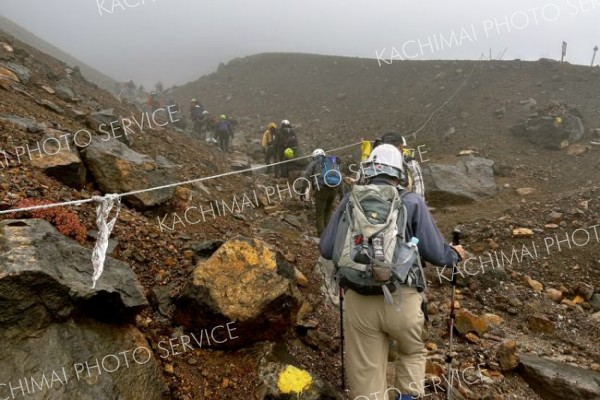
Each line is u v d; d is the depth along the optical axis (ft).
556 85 58.59
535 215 24.59
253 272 10.76
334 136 65.36
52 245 8.95
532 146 42.45
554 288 18.60
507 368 12.59
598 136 41.93
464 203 30.83
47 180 13.73
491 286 17.85
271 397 9.57
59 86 29.45
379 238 8.02
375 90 86.38
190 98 111.55
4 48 32.12
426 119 61.26
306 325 12.28
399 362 8.90
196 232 16.65
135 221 14.23
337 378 11.05
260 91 103.24
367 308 8.34
